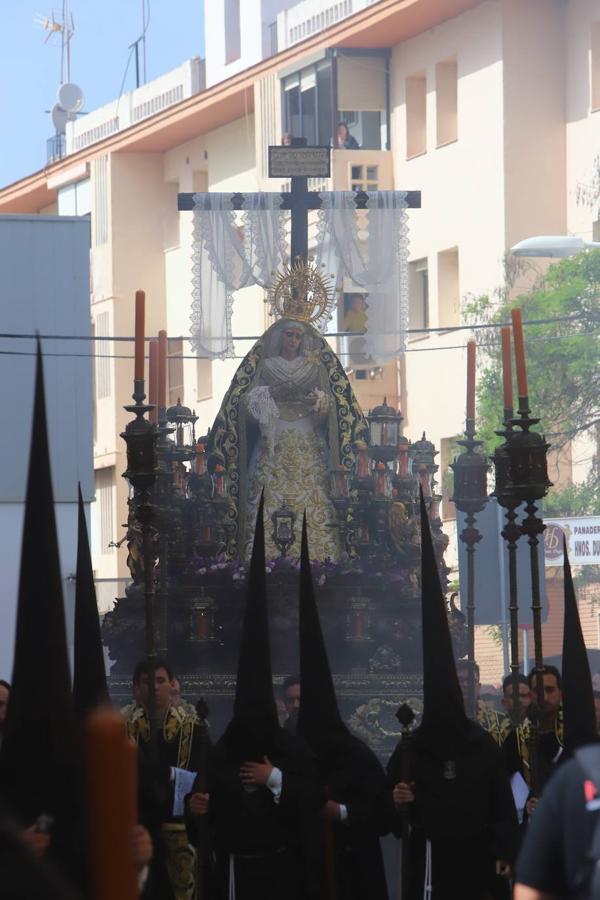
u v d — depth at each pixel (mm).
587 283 73188
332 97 96250
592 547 59375
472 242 90812
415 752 22656
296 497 39000
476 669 31188
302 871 21891
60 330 59656
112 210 115188
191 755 24547
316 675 23891
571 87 88875
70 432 58594
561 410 72875
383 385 95375
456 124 93250
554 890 10891
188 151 112812
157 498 36500
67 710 16125
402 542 37719
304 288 40406
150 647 23359
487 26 89500
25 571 15953
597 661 53656
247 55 111375
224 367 108250
